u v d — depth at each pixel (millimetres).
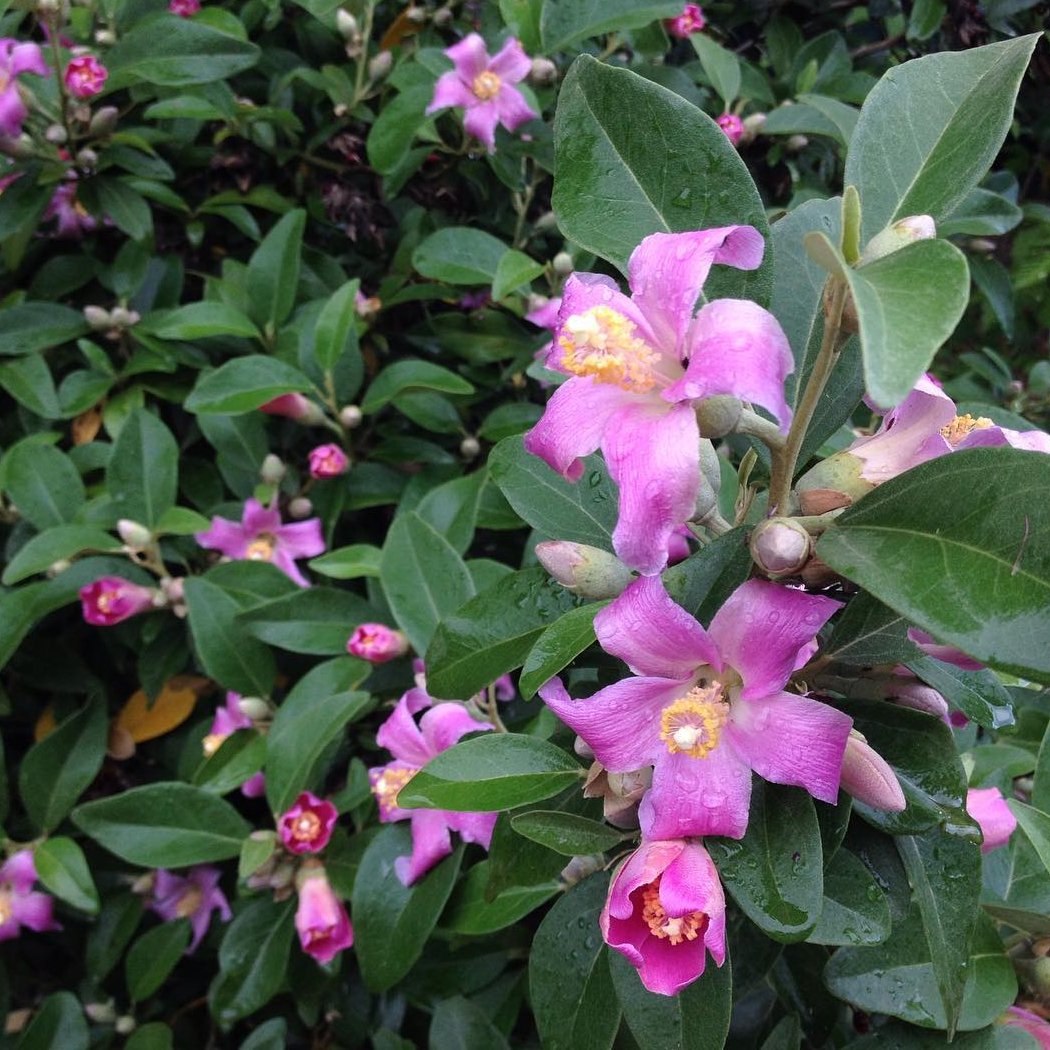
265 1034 454
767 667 267
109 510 488
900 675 304
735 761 271
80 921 541
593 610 296
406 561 420
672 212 303
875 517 260
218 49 500
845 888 286
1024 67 288
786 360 249
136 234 507
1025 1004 343
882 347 204
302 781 424
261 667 469
